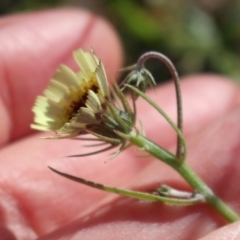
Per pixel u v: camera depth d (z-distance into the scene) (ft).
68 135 0.31
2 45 0.45
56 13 0.48
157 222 0.36
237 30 0.63
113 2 0.63
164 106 0.50
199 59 0.62
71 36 0.48
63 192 0.41
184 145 0.33
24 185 0.41
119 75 0.56
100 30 0.49
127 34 0.63
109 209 0.37
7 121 0.45
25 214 0.40
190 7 0.64
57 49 0.47
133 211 0.37
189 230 0.36
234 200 0.39
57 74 0.32
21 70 0.45
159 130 0.49
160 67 0.62
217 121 0.41
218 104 0.52
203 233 0.36
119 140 0.32
